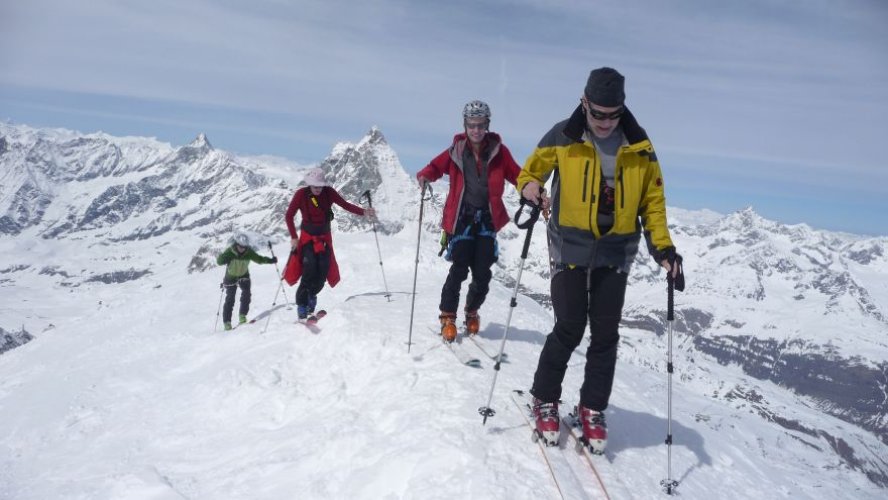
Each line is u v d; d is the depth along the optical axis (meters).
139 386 9.34
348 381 7.59
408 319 9.07
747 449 7.50
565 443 5.38
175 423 7.53
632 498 4.71
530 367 7.29
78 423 8.05
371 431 5.97
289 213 10.74
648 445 5.93
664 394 9.17
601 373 5.16
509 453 5.07
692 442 6.36
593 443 5.21
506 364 7.27
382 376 7.20
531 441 5.30
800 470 7.55
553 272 5.21
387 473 5.09
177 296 19.19
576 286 5.00
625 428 6.18
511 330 9.01
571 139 4.84
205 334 12.80
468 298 8.09
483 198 7.57
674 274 4.80
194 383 8.68
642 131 4.73
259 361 8.62
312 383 7.80
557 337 5.14
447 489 4.57
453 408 5.88
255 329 11.20
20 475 6.75
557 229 5.08
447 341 7.82
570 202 4.88
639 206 4.95
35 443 7.61
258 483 5.58
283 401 7.43
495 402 6.05
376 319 9.05
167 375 9.81
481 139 7.22
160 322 15.27
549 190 5.27
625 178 4.77
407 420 5.86
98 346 12.90
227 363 9.14
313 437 6.16
